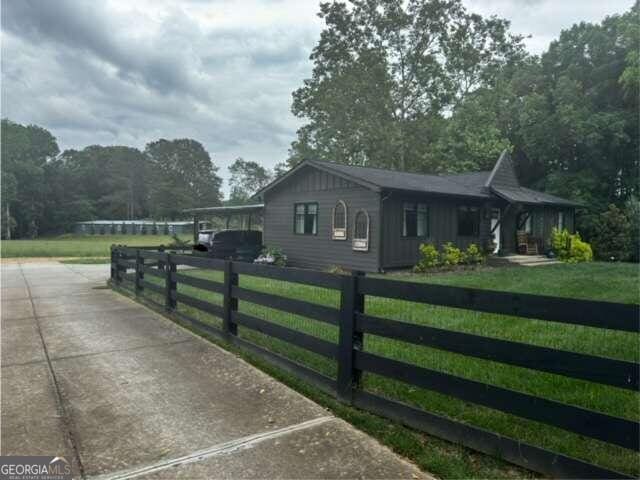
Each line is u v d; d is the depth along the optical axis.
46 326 5.97
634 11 24.44
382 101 28.41
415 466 2.44
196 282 5.76
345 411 3.18
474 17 29.62
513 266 14.48
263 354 4.31
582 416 2.12
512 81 29.22
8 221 51.31
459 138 26.84
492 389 2.47
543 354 2.28
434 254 13.19
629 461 2.41
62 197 61.62
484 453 2.49
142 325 5.98
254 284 9.38
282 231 16.58
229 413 3.19
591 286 9.19
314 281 3.65
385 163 29.41
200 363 4.32
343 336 3.35
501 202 16.33
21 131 58.00
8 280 11.60
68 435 2.86
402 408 2.91
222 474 2.40
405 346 4.50
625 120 22.91
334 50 29.30
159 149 83.44
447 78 29.05
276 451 2.64
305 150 32.28
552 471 2.22
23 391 3.61
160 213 69.12
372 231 12.91
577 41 26.80
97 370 4.14
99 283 10.84
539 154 25.77
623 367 2.00
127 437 2.83
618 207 23.55
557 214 19.28
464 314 6.06
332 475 2.37
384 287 3.07
